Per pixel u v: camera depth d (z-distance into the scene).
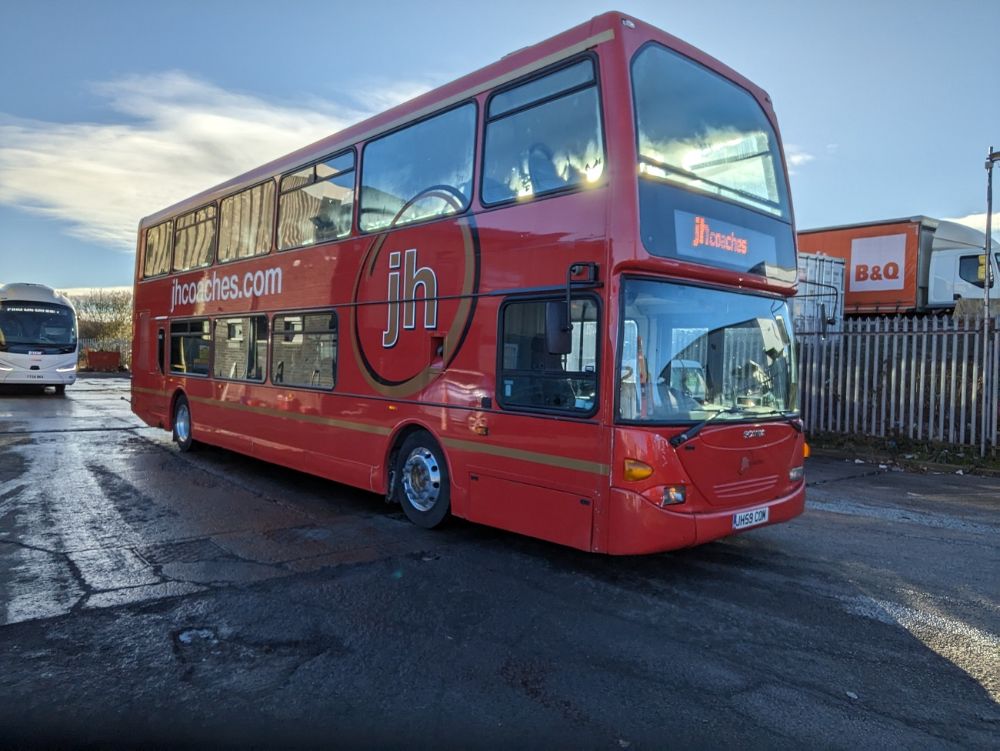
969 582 5.56
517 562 5.92
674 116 5.44
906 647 4.31
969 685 3.82
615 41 5.18
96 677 3.77
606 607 4.93
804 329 14.02
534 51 5.84
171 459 11.09
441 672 3.90
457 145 6.53
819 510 8.08
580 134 5.35
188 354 11.71
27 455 11.27
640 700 3.61
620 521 4.95
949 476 10.34
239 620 4.58
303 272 8.70
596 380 5.09
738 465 5.46
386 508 7.88
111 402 22.17
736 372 5.68
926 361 11.76
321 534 6.72
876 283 20.45
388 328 7.23
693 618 4.74
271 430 9.23
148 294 13.52
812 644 4.34
